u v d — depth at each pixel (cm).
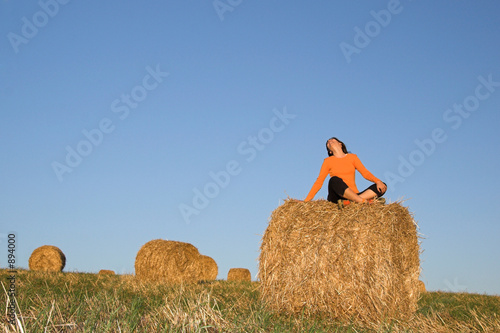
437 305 819
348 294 586
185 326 410
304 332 479
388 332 525
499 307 824
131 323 421
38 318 391
